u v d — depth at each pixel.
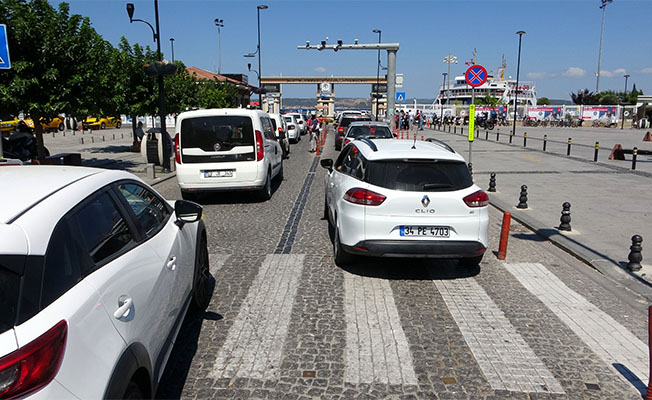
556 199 10.54
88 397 1.97
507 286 5.56
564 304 5.05
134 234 3.08
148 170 13.45
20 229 2.09
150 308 2.84
